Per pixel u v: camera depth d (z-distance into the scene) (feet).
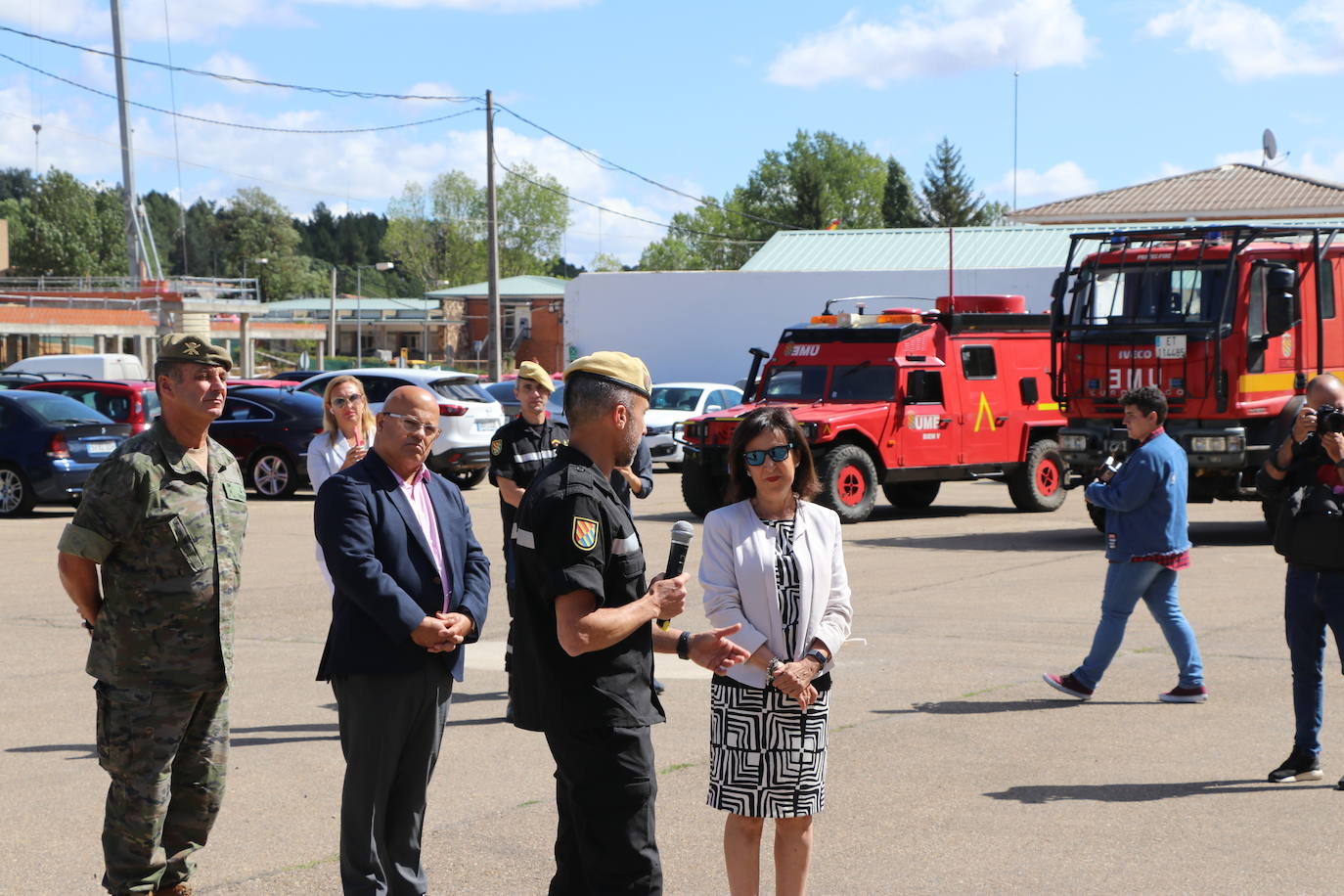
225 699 15.31
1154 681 26.68
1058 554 46.52
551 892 13.19
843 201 344.49
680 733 23.03
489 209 114.52
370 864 14.87
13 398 60.85
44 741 22.74
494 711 24.85
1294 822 18.22
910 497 64.64
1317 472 19.77
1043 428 63.77
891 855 17.08
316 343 323.57
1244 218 108.47
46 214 394.73
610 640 12.26
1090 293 51.42
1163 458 24.30
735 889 14.70
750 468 14.57
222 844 17.61
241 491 15.26
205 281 156.97
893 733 22.93
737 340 128.67
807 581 14.49
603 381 12.71
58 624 33.91
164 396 14.60
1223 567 42.32
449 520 15.62
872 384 58.75
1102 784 19.95
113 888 14.80
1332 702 24.85
